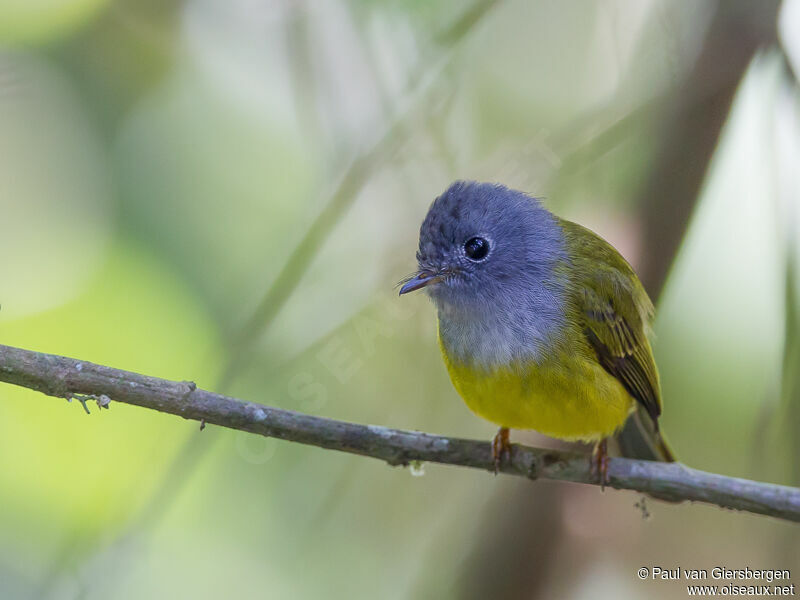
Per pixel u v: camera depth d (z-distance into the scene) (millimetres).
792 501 7941
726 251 10117
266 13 11594
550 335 8562
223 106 11750
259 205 11516
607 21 11055
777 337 9219
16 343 10375
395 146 10305
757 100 9898
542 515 9617
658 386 9336
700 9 9891
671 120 9680
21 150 11258
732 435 10156
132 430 10133
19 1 11109
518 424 8672
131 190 11375
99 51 11523
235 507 10773
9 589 9336
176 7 11625
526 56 11195
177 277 10945
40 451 9953
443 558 10430
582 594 9805
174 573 10469
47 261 10906
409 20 10742
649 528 10414
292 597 10562
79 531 9492
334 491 10812
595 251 9195
